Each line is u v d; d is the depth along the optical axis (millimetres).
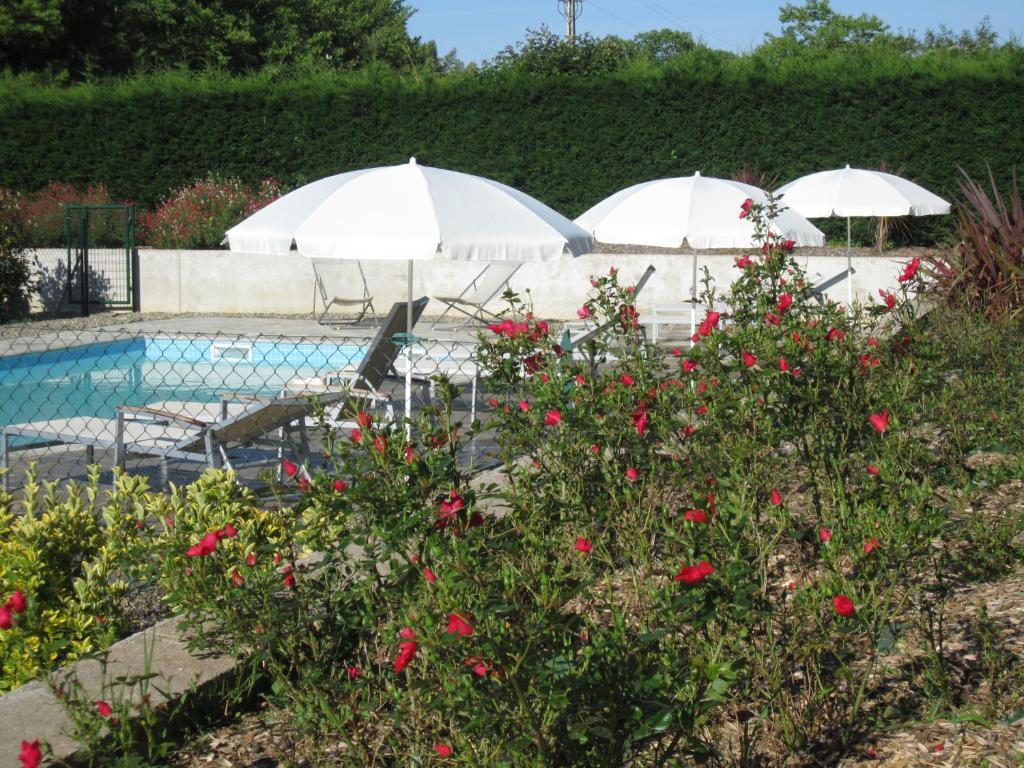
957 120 16891
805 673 3113
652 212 9406
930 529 3268
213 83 19188
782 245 5836
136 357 13141
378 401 7996
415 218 6691
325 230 6723
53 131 19609
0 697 2992
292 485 4832
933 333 7656
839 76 17125
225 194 17266
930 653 3033
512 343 4613
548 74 18188
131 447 6531
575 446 4051
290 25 35688
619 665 2312
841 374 4332
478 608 2195
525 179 18188
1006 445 5598
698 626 2453
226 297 15867
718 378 4527
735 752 2781
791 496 4645
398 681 2912
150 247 17062
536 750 2234
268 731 3062
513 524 3301
